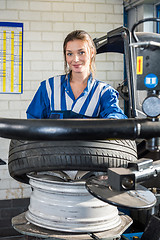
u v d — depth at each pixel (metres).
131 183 0.98
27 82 4.30
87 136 0.94
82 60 1.65
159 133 0.94
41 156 1.15
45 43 4.31
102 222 1.18
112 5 4.45
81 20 4.38
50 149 1.14
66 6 4.33
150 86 0.88
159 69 0.87
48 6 4.29
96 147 1.15
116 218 1.26
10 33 4.23
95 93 1.78
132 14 4.41
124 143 1.22
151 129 0.93
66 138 0.96
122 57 4.52
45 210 1.20
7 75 4.26
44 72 4.33
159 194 2.82
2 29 4.21
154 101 0.90
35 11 4.26
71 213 1.17
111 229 1.20
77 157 1.13
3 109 4.27
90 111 1.79
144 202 0.95
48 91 1.85
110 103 1.75
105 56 4.47
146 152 1.80
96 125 0.94
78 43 1.62
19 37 4.25
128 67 1.18
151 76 0.88
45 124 0.96
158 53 0.87
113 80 4.51
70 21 4.35
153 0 4.02
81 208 1.17
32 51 4.29
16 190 4.23
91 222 1.17
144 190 1.04
